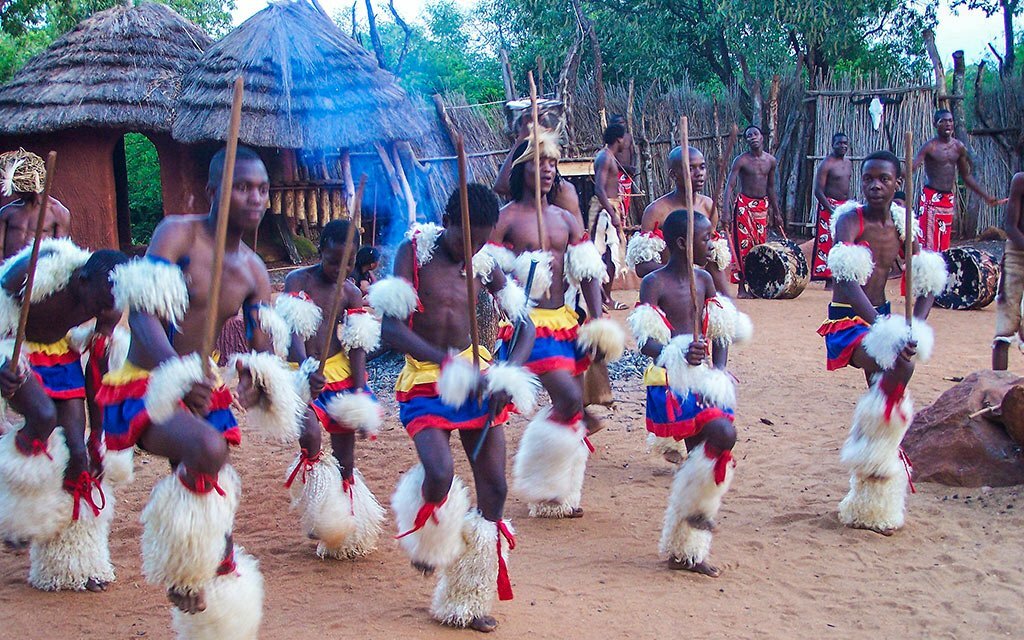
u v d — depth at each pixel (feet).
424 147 47.16
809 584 14.10
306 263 50.80
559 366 16.78
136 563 15.47
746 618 13.01
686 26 69.87
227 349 27.66
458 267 13.38
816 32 59.67
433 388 12.85
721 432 13.99
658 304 15.97
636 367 28.63
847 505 16.26
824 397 24.99
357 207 12.93
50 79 47.88
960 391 18.72
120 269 10.85
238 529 16.98
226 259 11.80
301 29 46.34
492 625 12.64
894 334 15.40
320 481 14.98
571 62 51.85
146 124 46.62
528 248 17.56
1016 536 15.40
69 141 47.85
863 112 54.39
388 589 14.21
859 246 16.63
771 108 57.21
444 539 12.39
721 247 17.88
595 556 15.38
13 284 14.10
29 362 14.30
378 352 30.30
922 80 53.57
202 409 10.58
